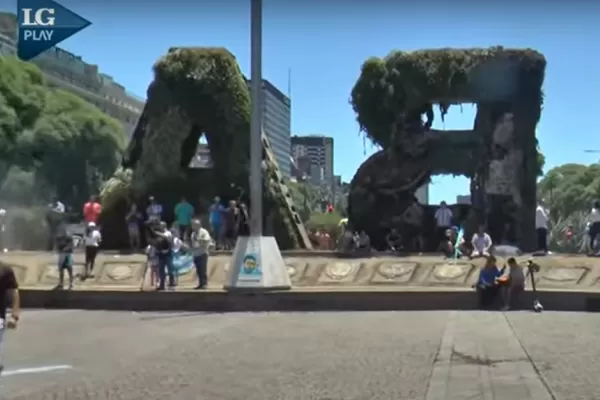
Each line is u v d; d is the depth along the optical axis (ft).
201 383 34.04
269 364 39.06
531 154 121.19
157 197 118.83
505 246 105.60
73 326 57.93
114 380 35.04
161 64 120.98
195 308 70.85
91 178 232.32
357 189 124.26
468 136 123.54
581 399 29.86
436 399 29.99
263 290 70.49
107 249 111.96
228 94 120.06
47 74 330.95
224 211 103.40
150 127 120.88
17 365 39.68
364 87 124.88
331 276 79.97
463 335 49.85
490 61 122.21
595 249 98.02
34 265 81.92
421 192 136.36
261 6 72.13
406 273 79.15
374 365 38.34
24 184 206.80
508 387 32.22
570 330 52.49
